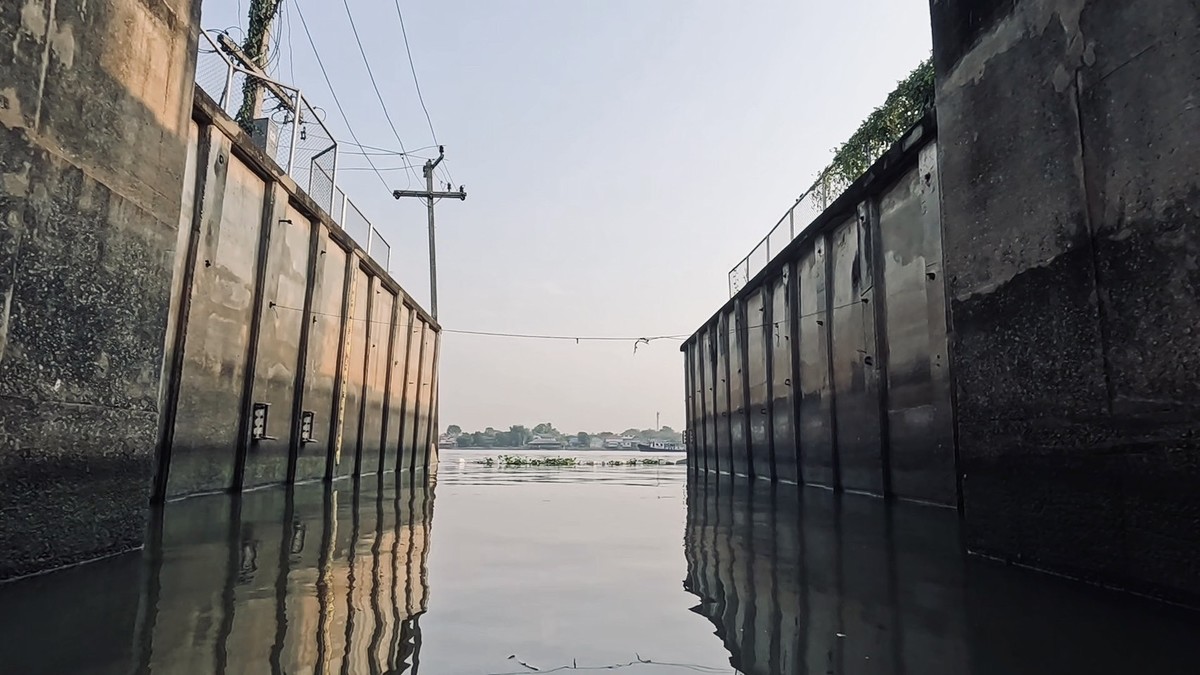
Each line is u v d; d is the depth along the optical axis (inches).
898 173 418.6
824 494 497.7
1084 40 196.5
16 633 141.3
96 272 212.1
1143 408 175.9
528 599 191.5
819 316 544.4
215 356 389.7
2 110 173.6
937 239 367.9
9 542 179.6
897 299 418.9
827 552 258.2
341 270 614.5
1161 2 172.1
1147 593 174.7
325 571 213.2
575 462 1549.0
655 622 169.0
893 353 424.2
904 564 231.0
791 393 606.2
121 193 224.1
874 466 446.6
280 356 482.9
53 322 193.6
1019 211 222.5
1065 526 201.9
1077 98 199.2
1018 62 224.1
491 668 134.7
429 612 174.7
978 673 130.5
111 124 218.4
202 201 363.9
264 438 446.9
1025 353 218.7
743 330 782.5
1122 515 182.2
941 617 166.6
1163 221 170.6
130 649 135.1
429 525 337.4
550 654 143.9
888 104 561.9
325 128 573.3
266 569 211.9
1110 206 186.7
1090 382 192.7
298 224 510.9
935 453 372.8
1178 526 166.2
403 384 867.4
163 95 248.5
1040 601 178.5
